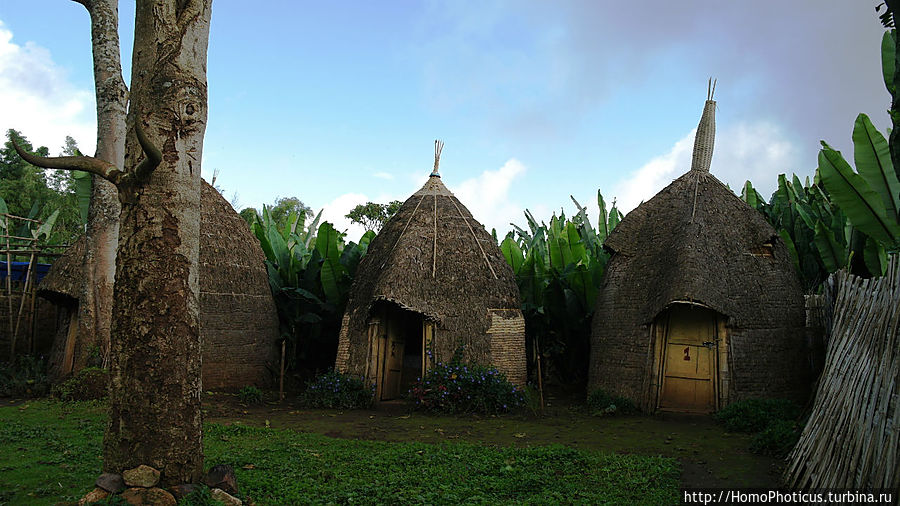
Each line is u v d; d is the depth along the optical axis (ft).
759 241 37.68
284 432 27.61
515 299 41.24
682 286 34.88
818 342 35.73
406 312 42.27
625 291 38.91
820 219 39.17
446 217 42.86
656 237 39.40
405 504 17.47
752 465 23.03
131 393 15.33
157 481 15.12
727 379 34.45
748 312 35.22
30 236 56.49
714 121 42.09
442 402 35.42
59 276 40.68
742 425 30.04
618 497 18.74
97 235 37.70
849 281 22.90
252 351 41.81
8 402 34.96
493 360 38.47
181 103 16.38
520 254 50.42
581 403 38.81
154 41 16.51
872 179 25.05
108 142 37.99
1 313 46.19
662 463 22.44
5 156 96.68
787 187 46.06
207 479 16.39
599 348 39.78
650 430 30.55
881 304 17.31
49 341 48.80
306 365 47.98
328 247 45.32
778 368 34.83
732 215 38.70
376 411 36.06
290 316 46.50
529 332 47.75
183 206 16.16
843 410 17.31
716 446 26.61
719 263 36.24
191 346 15.97
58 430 26.50
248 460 21.52
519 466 21.77
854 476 15.31
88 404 32.71
